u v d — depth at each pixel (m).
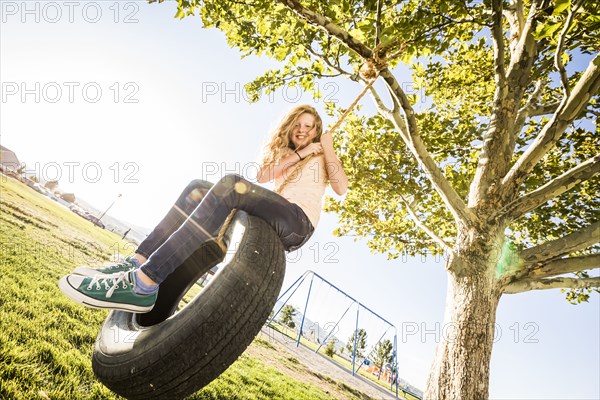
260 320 1.74
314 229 2.13
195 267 2.31
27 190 28.44
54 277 7.95
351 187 7.57
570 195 6.84
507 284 4.09
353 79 4.95
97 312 6.94
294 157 2.31
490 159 4.45
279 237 2.01
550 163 6.76
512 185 4.21
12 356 4.19
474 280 4.02
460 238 4.27
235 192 1.90
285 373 10.01
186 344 1.59
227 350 1.67
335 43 5.29
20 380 3.88
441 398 3.69
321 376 12.14
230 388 6.62
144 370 1.61
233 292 1.66
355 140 7.73
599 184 6.62
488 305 3.94
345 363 24.55
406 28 3.92
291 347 16.05
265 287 1.74
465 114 7.83
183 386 1.68
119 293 1.76
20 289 6.36
